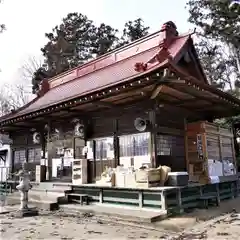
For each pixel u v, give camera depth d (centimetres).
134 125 899
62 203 916
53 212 841
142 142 873
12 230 612
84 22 2917
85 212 790
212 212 777
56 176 1175
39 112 1075
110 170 880
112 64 1212
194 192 848
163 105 891
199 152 931
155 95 799
